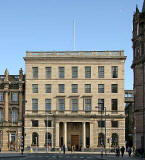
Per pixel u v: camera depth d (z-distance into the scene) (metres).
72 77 117.19
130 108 148.88
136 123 80.12
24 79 124.12
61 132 117.94
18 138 120.25
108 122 115.38
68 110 116.00
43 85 117.50
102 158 75.44
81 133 117.62
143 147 76.81
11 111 122.56
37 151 114.25
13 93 123.44
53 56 117.44
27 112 117.06
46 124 116.69
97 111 115.50
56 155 91.06
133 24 83.50
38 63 118.25
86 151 113.31
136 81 80.31
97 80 116.62
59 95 116.56
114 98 115.81
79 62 117.38
